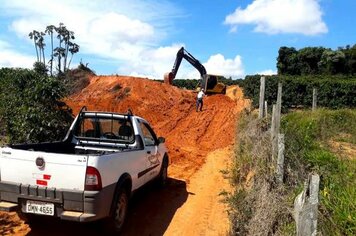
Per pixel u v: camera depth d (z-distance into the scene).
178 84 59.12
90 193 5.74
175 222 7.48
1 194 6.14
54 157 5.89
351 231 4.55
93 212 5.79
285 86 24.33
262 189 6.77
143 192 9.28
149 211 8.02
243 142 13.05
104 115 8.22
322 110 16.00
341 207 4.96
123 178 6.60
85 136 8.30
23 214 6.70
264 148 9.23
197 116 25.19
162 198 8.94
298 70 68.00
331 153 8.30
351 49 67.12
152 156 8.56
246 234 6.24
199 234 6.94
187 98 32.03
